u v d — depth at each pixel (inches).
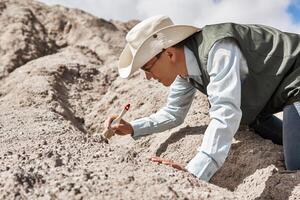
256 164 90.4
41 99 154.4
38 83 167.2
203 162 75.9
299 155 83.3
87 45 267.7
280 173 84.0
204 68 80.0
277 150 95.0
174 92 101.7
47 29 287.3
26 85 167.2
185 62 81.9
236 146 98.7
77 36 283.7
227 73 77.0
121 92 155.2
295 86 81.8
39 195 60.7
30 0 317.1
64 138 94.7
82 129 149.6
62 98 165.6
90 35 280.5
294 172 83.4
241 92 82.3
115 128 100.6
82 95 177.8
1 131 111.6
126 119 138.6
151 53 81.7
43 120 124.1
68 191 60.9
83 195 60.1
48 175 66.0
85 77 191.8
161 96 140.3
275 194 79.3
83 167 71.1
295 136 82.8
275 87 83.0
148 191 62.2
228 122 75.7
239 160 94.5
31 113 131.8
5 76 202.1
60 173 66.7
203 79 82.7
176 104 102.3
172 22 86.1
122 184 63.7
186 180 69.9
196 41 81.9
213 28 81.4
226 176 94.0
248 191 85.8
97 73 197.6
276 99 85.2
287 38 84.5
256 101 83.4
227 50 78.2
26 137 103.3
